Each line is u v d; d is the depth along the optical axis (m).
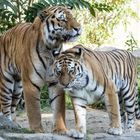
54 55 10.20
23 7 17.41
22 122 13.55
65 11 10.66
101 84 10.10
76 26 10.55
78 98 10.06
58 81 9.95
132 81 12.34
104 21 27.61
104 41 27.72
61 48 10.98
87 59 10.12
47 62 10.81
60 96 10.80
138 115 13.15
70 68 9.80
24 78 11.07
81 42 26.73
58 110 10.80
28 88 10.95
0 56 12.31
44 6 15.93
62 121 10.78
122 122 12.64
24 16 17.38
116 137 9.99
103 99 10.30
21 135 9.68
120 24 28.47
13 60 11.81
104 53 11.39
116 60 11.72
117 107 10.20
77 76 9.85
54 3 15.64
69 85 9.79
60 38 10.71
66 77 9.77
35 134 9.79
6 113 12.74
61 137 9.70
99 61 10.69
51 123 13.36
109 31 27.73
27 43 11.09
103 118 14.12
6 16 16.58
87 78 9.96
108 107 10.20
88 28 27.45
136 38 28.95
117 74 11.69
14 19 16.72
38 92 10.99
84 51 10.33
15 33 11.85
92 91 10.08
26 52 11.02
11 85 12.48
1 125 10.28
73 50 10.03
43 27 10.77
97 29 27.56
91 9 16.64
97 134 10.07
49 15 10.74
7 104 12.67
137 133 10.39
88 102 10.16
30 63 10.89
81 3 16.05
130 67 12.23
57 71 9.91
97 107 15.70
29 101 10.95
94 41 27.56
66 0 15.68
